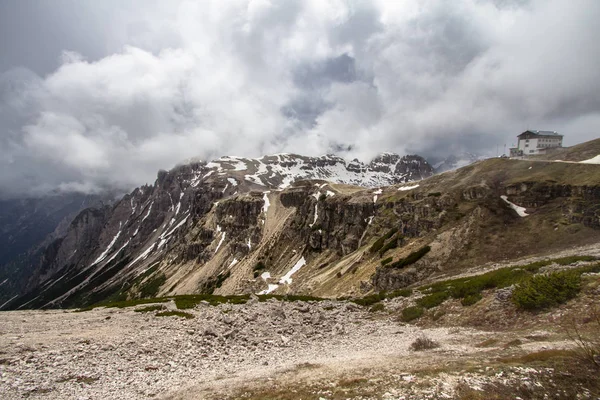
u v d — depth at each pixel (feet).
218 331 114.73
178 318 136.87
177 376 73.67
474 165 408.46
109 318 140.97
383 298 173.58
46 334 108.88
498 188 329.11
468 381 51.52
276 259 622.95
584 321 79.97
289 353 95.61
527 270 134.10
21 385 64.69
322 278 418.92
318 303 177.58
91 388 65.26
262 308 153.99
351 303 170.30
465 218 303.27
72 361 81.41
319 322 136.05
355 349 95.35
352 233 494.18
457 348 78.74
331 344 106.63
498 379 50.72
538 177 310.04
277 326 126.93
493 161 393.29
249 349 100.01
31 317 148.87
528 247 242.17
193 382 68.80
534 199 291.58
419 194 412.16
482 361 61.41
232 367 80.94
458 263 256.11
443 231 299.38
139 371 76.79
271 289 507.71
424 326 119.96
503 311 105.91
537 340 74.64
